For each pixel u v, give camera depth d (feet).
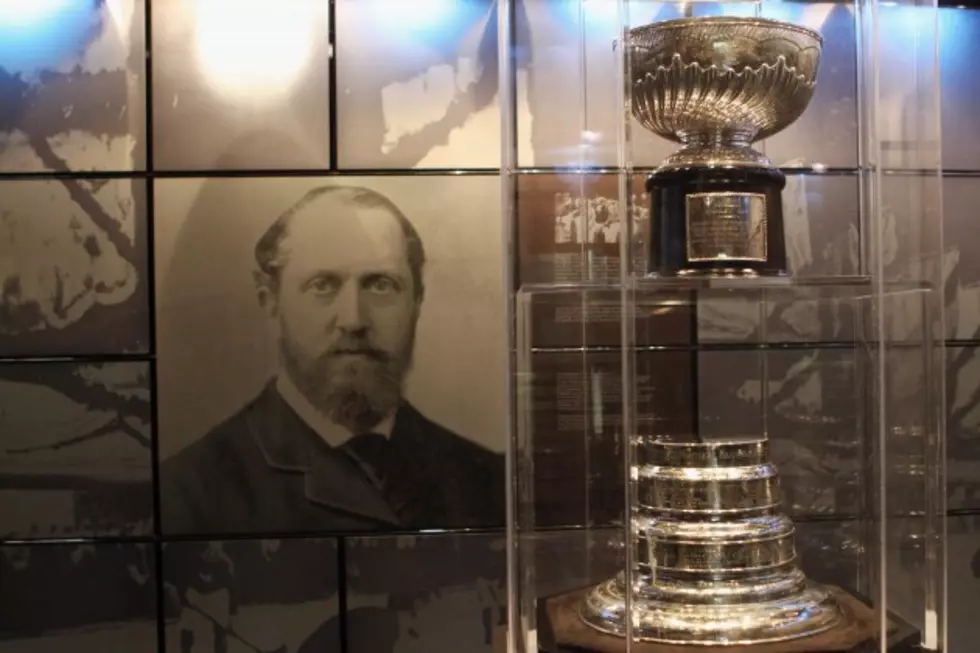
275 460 4.17
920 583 2.60
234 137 4.15
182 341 4.15
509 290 2.45
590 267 2.43
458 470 4.20
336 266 4.18
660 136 2.73
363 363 4.18
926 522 2.59
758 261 2.60
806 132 2.97
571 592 2.44
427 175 4.18
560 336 2.43
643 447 2.67
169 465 4.15
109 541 4.15
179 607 4.15
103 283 4.14
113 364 4.14
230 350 4.17
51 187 4.12
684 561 2.56
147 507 4.15
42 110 4.11
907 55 2.63
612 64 2.44
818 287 3.00
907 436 2.65
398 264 4.19
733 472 2.62
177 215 4.15
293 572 4.17
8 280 4.12
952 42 4.29
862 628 2.53
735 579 2.55
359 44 4.15
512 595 2.45
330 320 4.18
